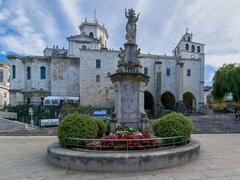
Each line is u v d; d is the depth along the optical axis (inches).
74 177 232.8
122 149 277.4
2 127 889.5
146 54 1765.5
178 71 1724.9
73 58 1696.6
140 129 422.9
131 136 297.6
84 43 1807.3
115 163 248.4
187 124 332.8
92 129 309.1
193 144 326.6
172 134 315.0
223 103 1797.5
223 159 313.0
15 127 897.5
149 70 1699.1
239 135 669.9
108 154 254.1
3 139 581.0
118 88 446.3
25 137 630.5
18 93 1644.9
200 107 1679.4
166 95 1870.1
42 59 1707.7
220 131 786.8
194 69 1800.0
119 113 441.1
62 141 300.0
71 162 261.4
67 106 1385.3
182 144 320.8
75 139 286.4
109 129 438.3
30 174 246.7
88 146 286.7
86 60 1615.4
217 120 1072.8
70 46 1784.0
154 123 370.3
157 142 298.8
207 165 277.3
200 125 931.3
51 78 1652.3
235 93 1572.3
